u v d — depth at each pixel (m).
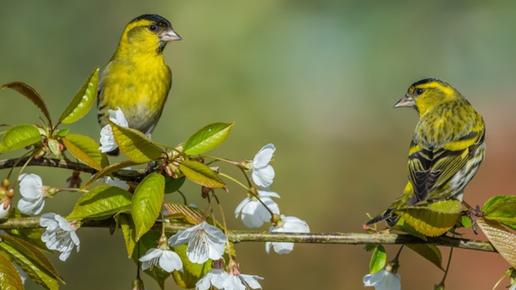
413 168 7.79
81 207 5.27
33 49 15.88
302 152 17.41
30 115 14.91
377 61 19.78
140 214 4.97
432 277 14.34
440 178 7.72
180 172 5.28
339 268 14.84
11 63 15.59
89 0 16.58
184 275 6.03
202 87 16.92
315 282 14.77
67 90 15.93
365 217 16.84
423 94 9.21
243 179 15.60
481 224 5.59
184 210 5.48
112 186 5.38
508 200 5.60
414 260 14.52
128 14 16.78
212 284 5.35
